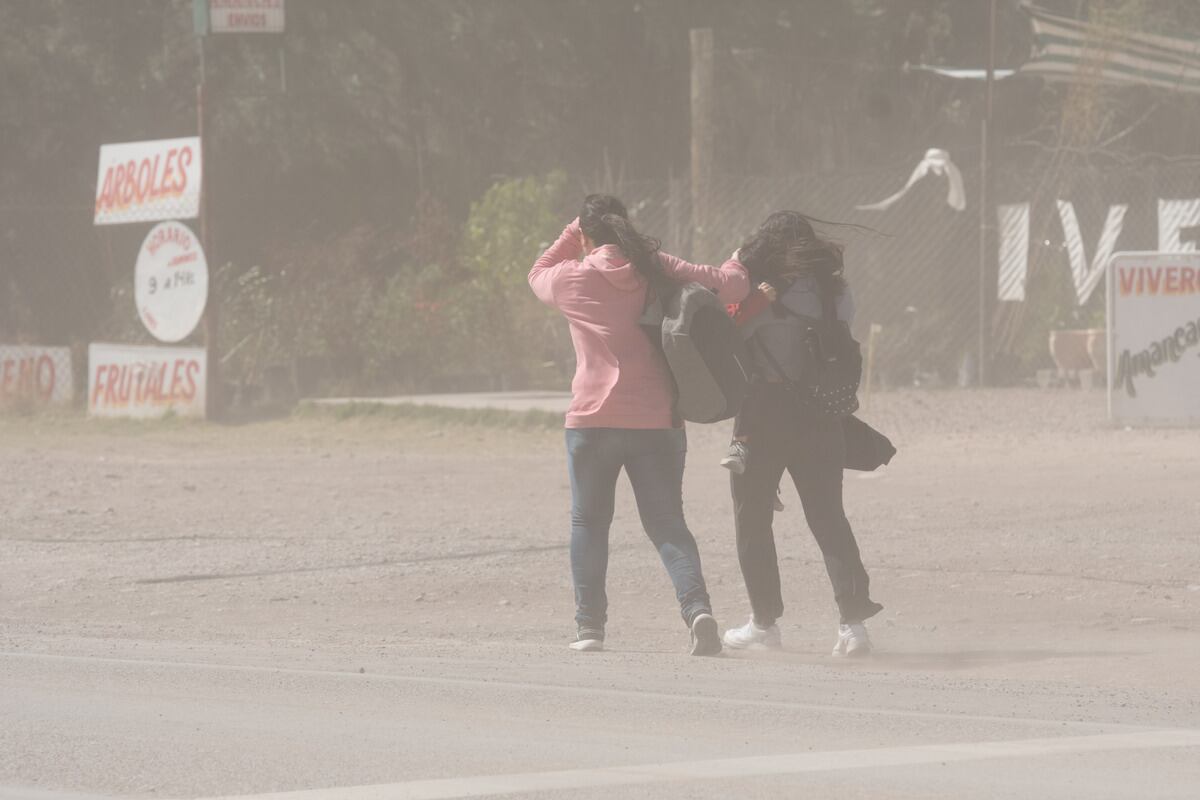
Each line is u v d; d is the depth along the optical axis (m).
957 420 70.75
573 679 24.02
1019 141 110.25
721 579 35.97
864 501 47.56
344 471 58.06
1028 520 43.41
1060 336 88.75
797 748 18.97
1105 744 19.12
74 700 22.06
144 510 47.59
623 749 18.98
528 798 16.58
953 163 102.12
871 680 24.36
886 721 20.66
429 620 32.00
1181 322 65.69
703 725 20.39
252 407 79.94
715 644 27.28
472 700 22.05
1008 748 18.92
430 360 86.88
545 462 60.66
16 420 78.94
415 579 36.25
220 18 78.00
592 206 27.89
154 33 104.81
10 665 24.92
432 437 69.44
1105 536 40.62
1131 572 35.81
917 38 120.69
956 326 97.06
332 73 104.50
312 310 87.62
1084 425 67.44
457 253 93.25
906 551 38.78
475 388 86.12
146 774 17.73
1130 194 103.44
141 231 108.44
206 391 77.50
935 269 100.12
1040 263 96.81
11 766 18.12
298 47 103.75
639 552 39.19
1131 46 101.31
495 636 30.27
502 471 57.75
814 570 36.66
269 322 88.00
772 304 27.38
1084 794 16.69
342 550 39.97
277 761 18.34
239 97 101.75
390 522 44.88
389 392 84.38
